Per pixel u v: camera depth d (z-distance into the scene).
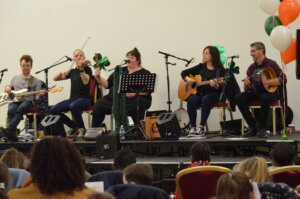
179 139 7.54
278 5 7.18
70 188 3.02
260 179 3.96
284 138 7.11
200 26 9.66
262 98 7.43
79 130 8.47
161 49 9.87
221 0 9.54
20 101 8.81
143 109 8.20
